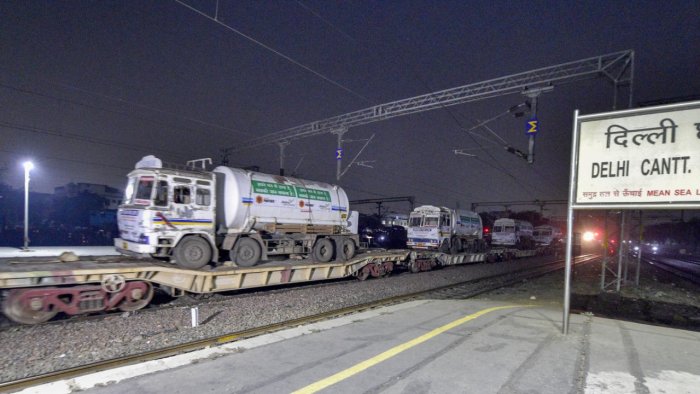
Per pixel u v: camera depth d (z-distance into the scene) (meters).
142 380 4.61
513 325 7.29
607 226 17.11
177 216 11.38
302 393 4.29
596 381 4.66
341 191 17.17
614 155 6.38
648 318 11.95
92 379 4.63
